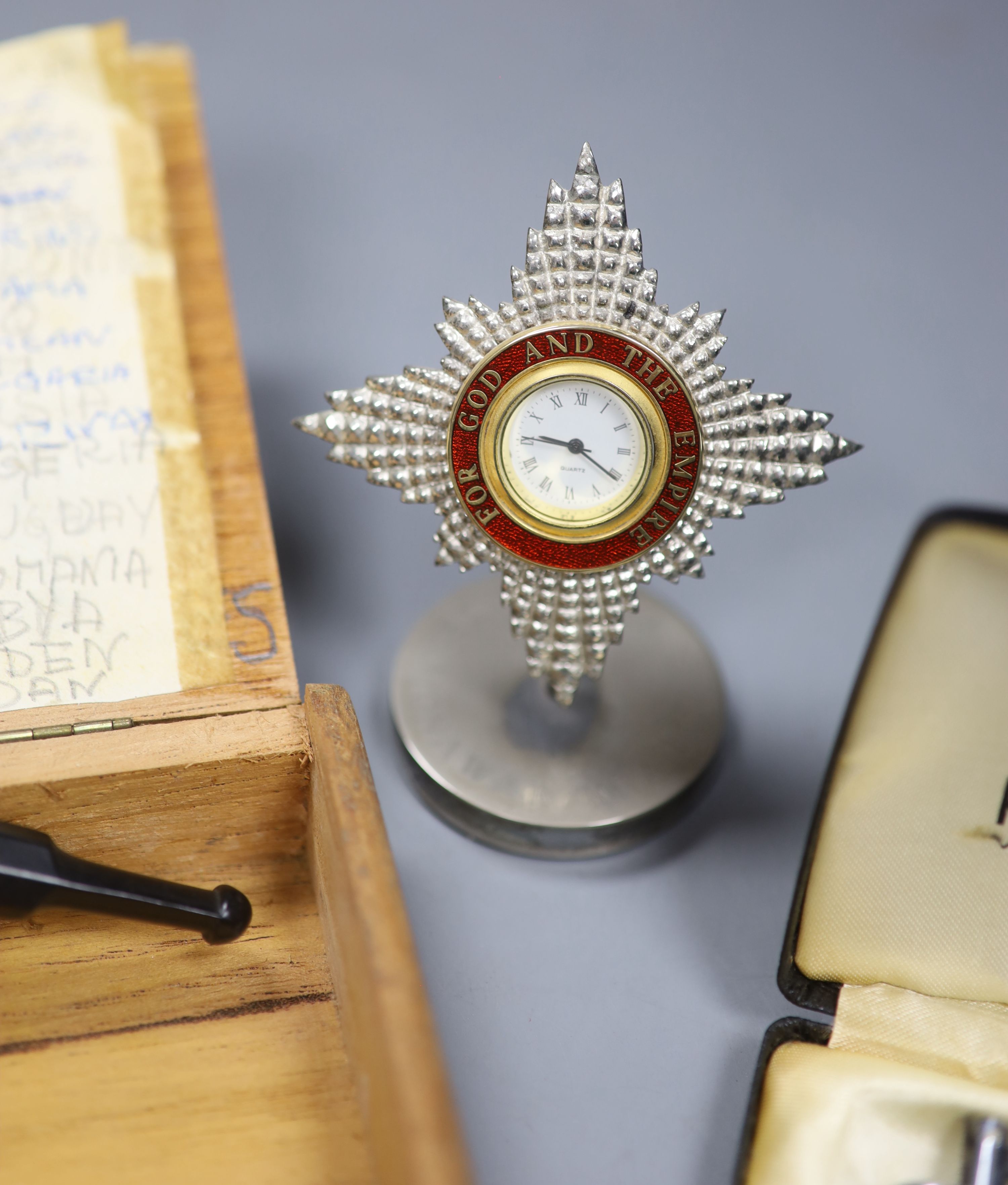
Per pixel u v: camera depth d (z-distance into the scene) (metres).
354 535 0.42
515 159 0.46
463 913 0.37
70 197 0.37
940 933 0.35
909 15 0.49
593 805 0.38
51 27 0.47
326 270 0.44
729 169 0.46
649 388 0.34
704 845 0.38
